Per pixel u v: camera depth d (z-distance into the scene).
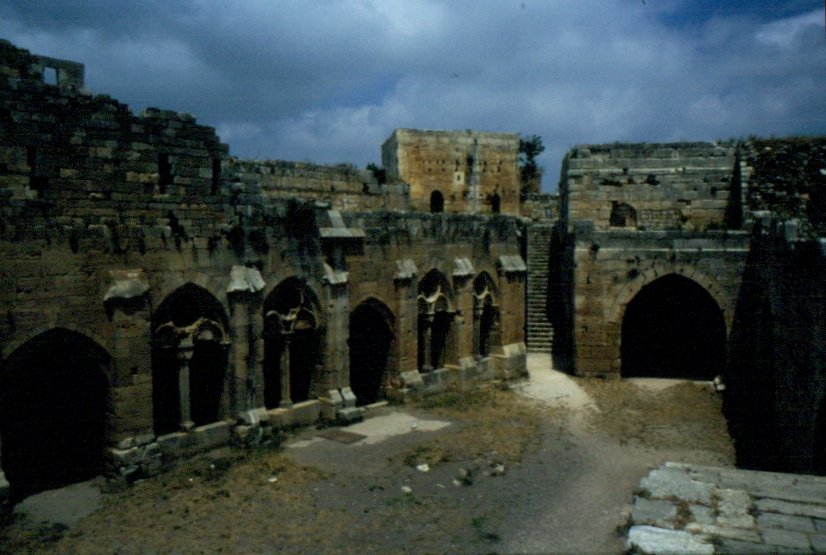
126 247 16.52
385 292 24.12
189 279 17.83
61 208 15.68
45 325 15.04
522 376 29.23
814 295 16.64
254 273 19.25
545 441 20.55
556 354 33.94
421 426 21.59
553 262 38.53
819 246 16.31
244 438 18.67
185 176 18.08
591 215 32.53
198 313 18.45
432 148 46.66
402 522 14.28
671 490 12.44
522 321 29.88
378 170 34.12
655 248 27.78
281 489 15.88
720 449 20.20
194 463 17.53
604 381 28.23
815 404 16.47
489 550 13.14
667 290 32.31
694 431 22.00
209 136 18.69
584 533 14.01
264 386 20.48
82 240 15.66
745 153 30.41
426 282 26.48
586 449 19.92
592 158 32.50
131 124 16.97
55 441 17.44
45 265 15.04
